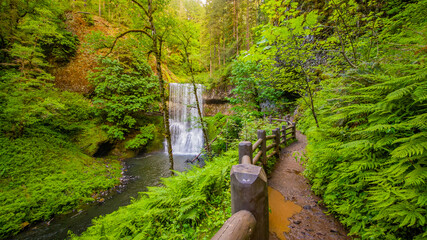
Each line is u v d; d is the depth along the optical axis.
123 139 11.69
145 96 12.69
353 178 1.90
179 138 14.27
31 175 6.55
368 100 2.04
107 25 16.16
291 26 2.54
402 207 1.25
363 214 1.68
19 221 4.96
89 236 2.32
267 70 3.89
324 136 2.63
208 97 17.02
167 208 2.34
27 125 8.26
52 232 4.91
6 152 6.77
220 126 12.85
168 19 5.57
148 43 5.48
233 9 19.08
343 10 2.84
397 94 1.46
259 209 0.84
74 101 10.90
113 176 8.27
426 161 1.24
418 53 2.05
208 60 20.14
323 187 2.47
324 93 3.38
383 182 1.51
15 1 9.34
